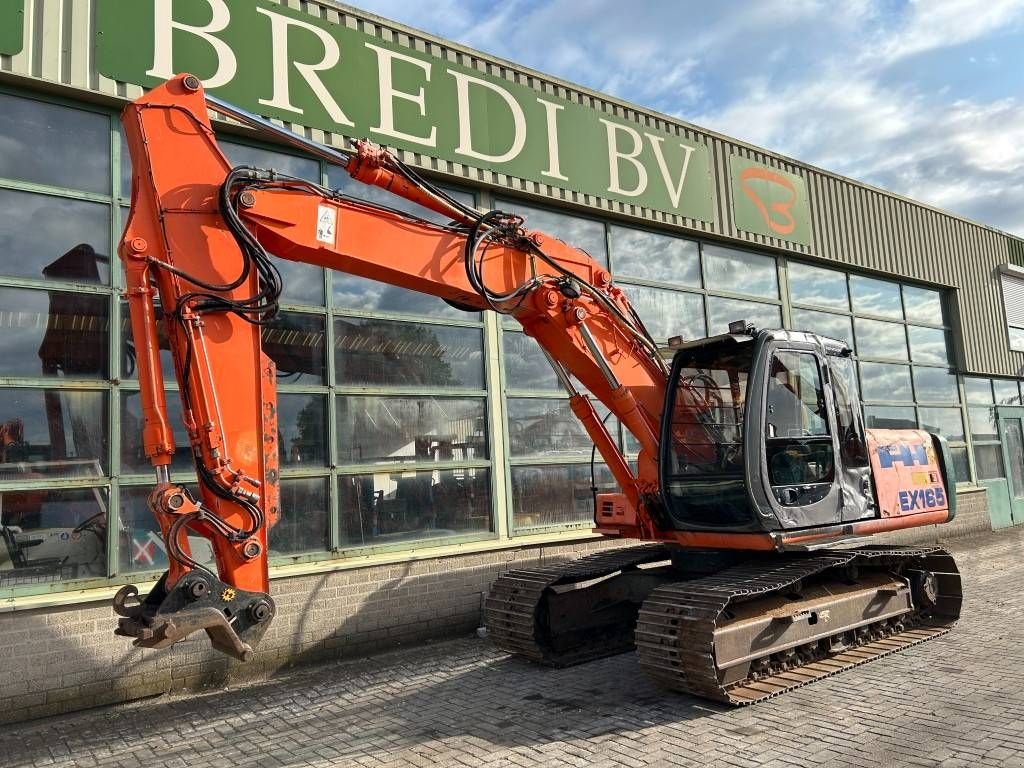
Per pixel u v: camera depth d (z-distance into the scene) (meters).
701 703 5.12
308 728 4.96
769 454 5.66
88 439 5.84
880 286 13.30
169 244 3.95
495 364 8.25
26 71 5.75
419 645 7.11
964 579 9.40
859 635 6.32
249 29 6.81
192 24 6.51
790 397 5.95
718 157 10.77
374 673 6.23
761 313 11.18
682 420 6.11
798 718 4.75
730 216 10.74
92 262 6.02
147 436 3.70
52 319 5.80
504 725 4.84
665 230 10.11
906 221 13.77
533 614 6.16
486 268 5.16
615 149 9.47
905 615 6.90
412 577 7.15
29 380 5.64
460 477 7.84
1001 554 11.28
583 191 9.05
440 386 7.82
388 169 4.73
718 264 10.75
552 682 5.75
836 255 12.26
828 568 6.04
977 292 15.03
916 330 13.82
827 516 5.90
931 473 7.12
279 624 6.36
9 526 5.46
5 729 5.10
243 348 4.01
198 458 3.82
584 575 6.44
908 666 5.81
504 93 8.51
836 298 12.45
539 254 5.34
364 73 7.48
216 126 6.63
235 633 3.61
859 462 6.38
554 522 8.50
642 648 5.19
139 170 4.04
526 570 6.83
